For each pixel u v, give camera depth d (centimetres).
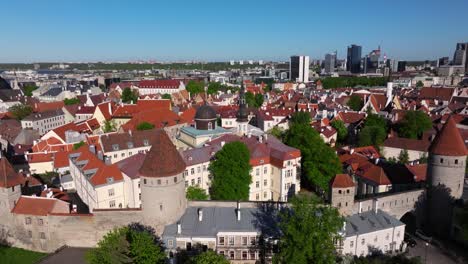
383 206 8162
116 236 6412
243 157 9262
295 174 10306
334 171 10369
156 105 17625
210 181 10494
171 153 7338
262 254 7138
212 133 12588
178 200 7406
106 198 8888
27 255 7700
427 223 8688
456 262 7325
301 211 6300
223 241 7119
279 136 14825
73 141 13488
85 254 7238
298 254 5944
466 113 18000
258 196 10412
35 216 7719
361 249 7319
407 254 7575
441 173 8312
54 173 12306
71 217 7619
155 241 7269
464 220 7631
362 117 16912
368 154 11900
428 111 18788
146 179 7238
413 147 12738
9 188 7781
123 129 14625
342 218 6531
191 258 6438
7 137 16425
